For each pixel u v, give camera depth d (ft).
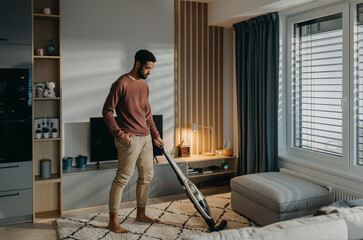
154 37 13.39
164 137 13.91
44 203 11.78
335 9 10.41
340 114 10.62
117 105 9.57
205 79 14.57
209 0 13.89
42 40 11.46
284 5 11.03
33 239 9.36
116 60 12.76
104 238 9.10
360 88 9.89
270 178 10.54
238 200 10.84
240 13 12.27
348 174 9.83
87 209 11.69
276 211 9.00
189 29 14.07
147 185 10.20
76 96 12.22
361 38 9.77
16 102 10.15
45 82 11.53
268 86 12.17
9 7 9.87
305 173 11.45
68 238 9.14
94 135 12.17
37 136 10.89
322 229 4.06
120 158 9.55
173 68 13.83
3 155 10.10
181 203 12.00
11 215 10.32
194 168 14.24
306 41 11.75
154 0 13.30
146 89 9.95
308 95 11.84
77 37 12.12
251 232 3.88
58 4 11.14
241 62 13.85
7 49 9.93
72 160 12.12
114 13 12.65
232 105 15.20
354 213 4.45
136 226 9.91
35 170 11.59
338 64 10.57
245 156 13.76
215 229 9.48
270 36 12.02
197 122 14.53
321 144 11.40
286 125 12.72
